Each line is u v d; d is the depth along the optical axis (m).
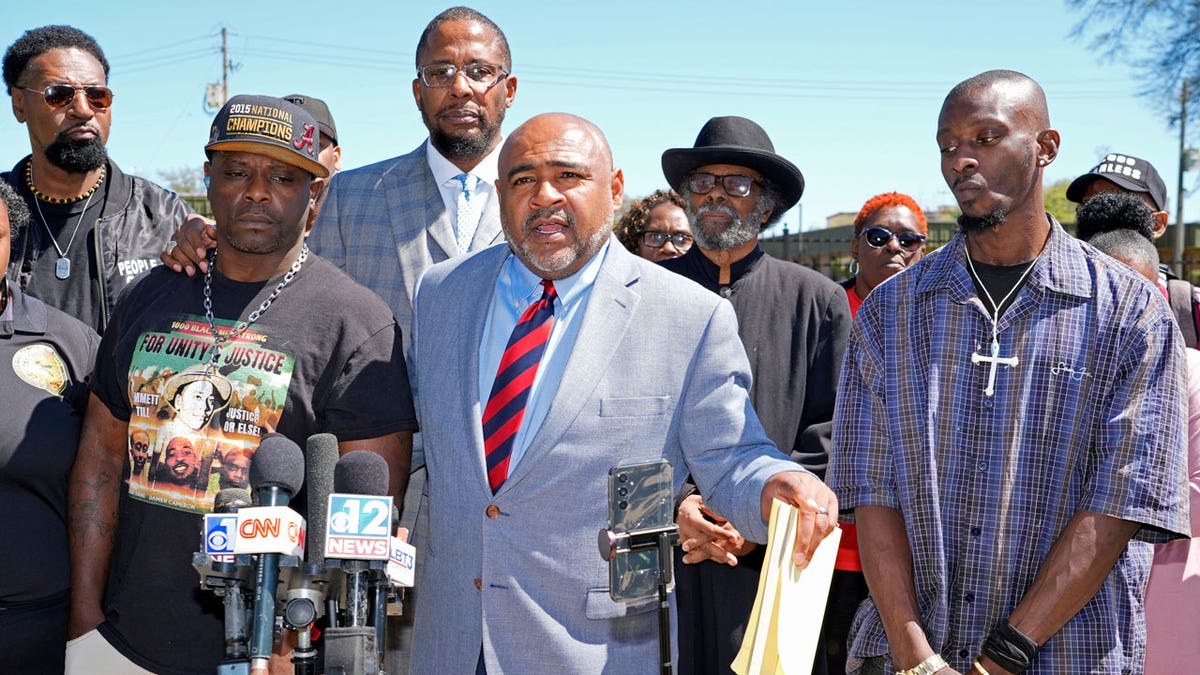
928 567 2.73
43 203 4.30
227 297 3.03
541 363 2.75
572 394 2.65
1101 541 2.56
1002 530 2.67
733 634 3.73
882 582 2.74
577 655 2.59
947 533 2.72
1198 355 3.40
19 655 3.09
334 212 4.19
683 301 2.77
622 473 2.38
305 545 2.38
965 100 2.72
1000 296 2.76
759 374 3.91
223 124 2.92
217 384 2.93
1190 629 3.27
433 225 4.03
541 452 2.63
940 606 2.69
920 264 2.91
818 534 2.37
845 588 4.14
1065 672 2.62
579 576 2.62
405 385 3.02
